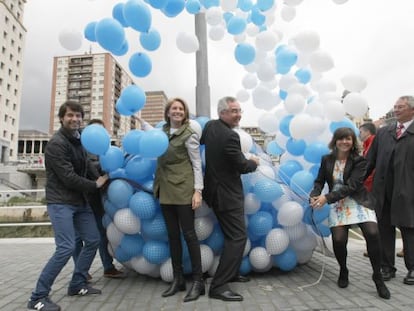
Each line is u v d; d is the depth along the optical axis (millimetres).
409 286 3432
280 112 4355
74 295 3254
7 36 53812
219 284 3070
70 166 2965
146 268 3582
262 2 4070
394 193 3629
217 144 3141
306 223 3693
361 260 4621
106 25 3180
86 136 3053
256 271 3834
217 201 3135
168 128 3385
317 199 3189
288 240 3625
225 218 3180
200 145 3451
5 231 9867
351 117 4055
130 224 3354
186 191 3117
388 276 3660
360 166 3217
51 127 57219
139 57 3619
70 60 53938
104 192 3637
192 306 2896
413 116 3676
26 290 3494
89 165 3498
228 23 4250
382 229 3783
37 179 40906
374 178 3898
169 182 3127
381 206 3777
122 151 3514
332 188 3387
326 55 3842
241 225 3182
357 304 2896
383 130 3943
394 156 3713
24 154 73125
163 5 3609
